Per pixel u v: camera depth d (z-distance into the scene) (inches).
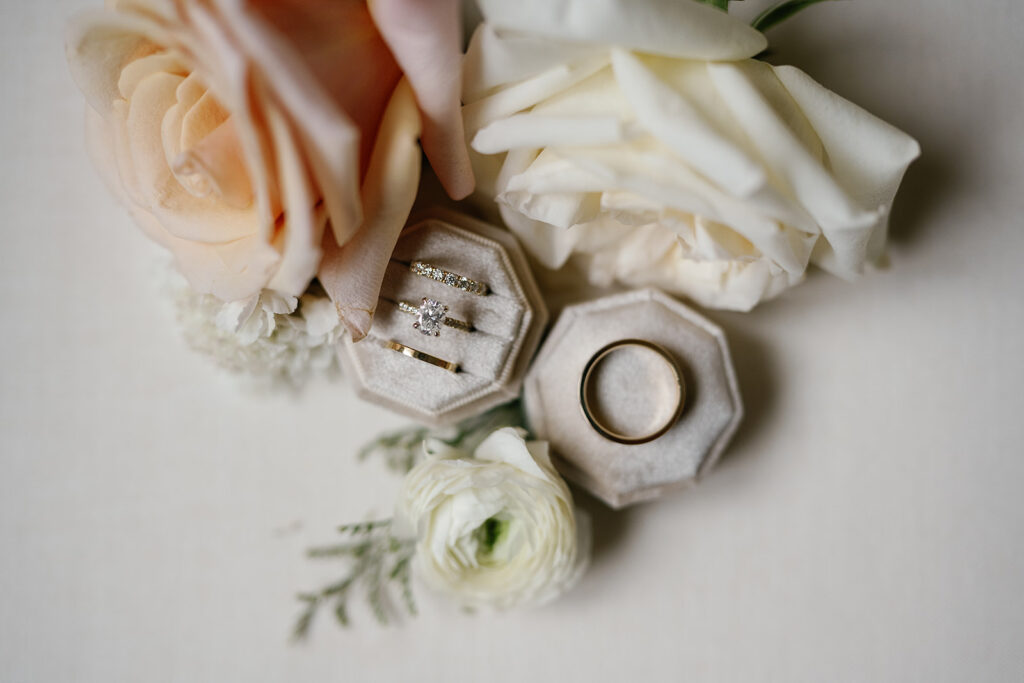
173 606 9.9
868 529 9.7
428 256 8.7
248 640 9.9
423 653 9.9
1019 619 9.7
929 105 9.3
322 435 9.8
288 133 6.1
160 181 7.0
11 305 9.8
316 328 8.4
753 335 9.7
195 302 8.5
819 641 9.8
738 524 9.8
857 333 9.7
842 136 7.4
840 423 9.7
